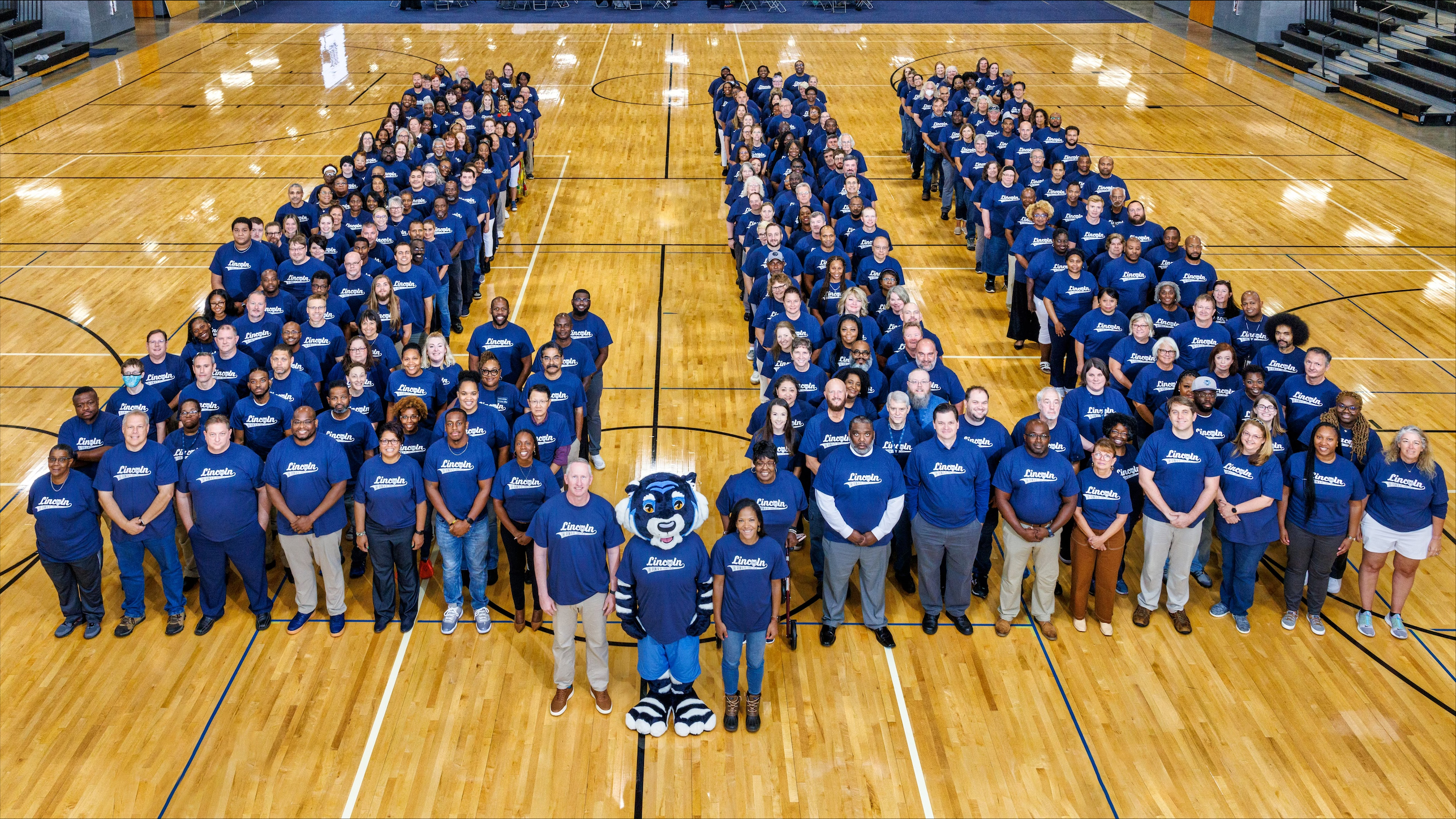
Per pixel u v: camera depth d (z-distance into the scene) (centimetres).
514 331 1076
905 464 859
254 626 888
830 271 1171
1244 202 1941
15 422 1202
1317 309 1512
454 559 862
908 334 971
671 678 795
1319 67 2891
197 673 832
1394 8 2853
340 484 841
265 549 884
